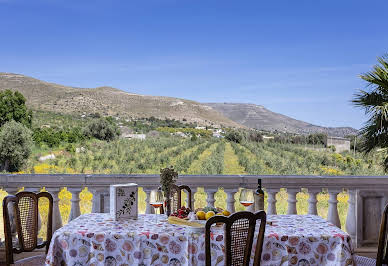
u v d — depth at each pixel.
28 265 3.89
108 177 5.04
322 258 3.09
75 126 32.91
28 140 27.11
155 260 3.11
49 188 5.05
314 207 5.20
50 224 3.91
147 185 5.10
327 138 24.45
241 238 2.82
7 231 3.45
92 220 3.60
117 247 3.12
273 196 5.18
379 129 7.23
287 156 24.20
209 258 2.75
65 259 3.14
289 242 3.07
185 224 3.36
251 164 22.78
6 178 4.96
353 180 5.13
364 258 4.45
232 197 5.16
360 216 5.16
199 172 23.08
